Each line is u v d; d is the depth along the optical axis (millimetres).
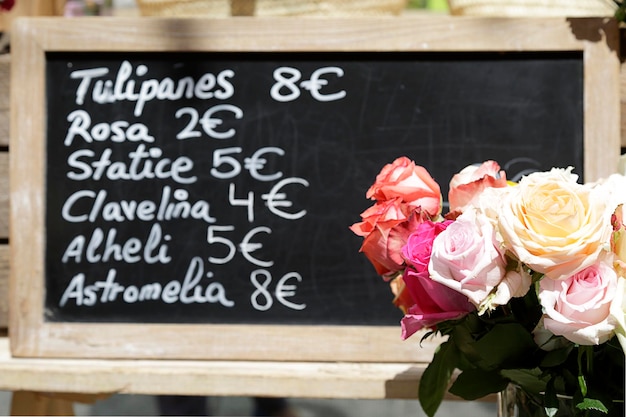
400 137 1147
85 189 1169
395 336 1112
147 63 1174
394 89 1151
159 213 1161
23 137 1156
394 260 845
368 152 1148
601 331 732
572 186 755
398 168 893
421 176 888
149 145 1168
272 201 1153
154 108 1172
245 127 1163
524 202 750
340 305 1135
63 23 1162
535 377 821
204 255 1153
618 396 816
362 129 1151
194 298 1147
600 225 731
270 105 1162
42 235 1153
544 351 828
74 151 1173
